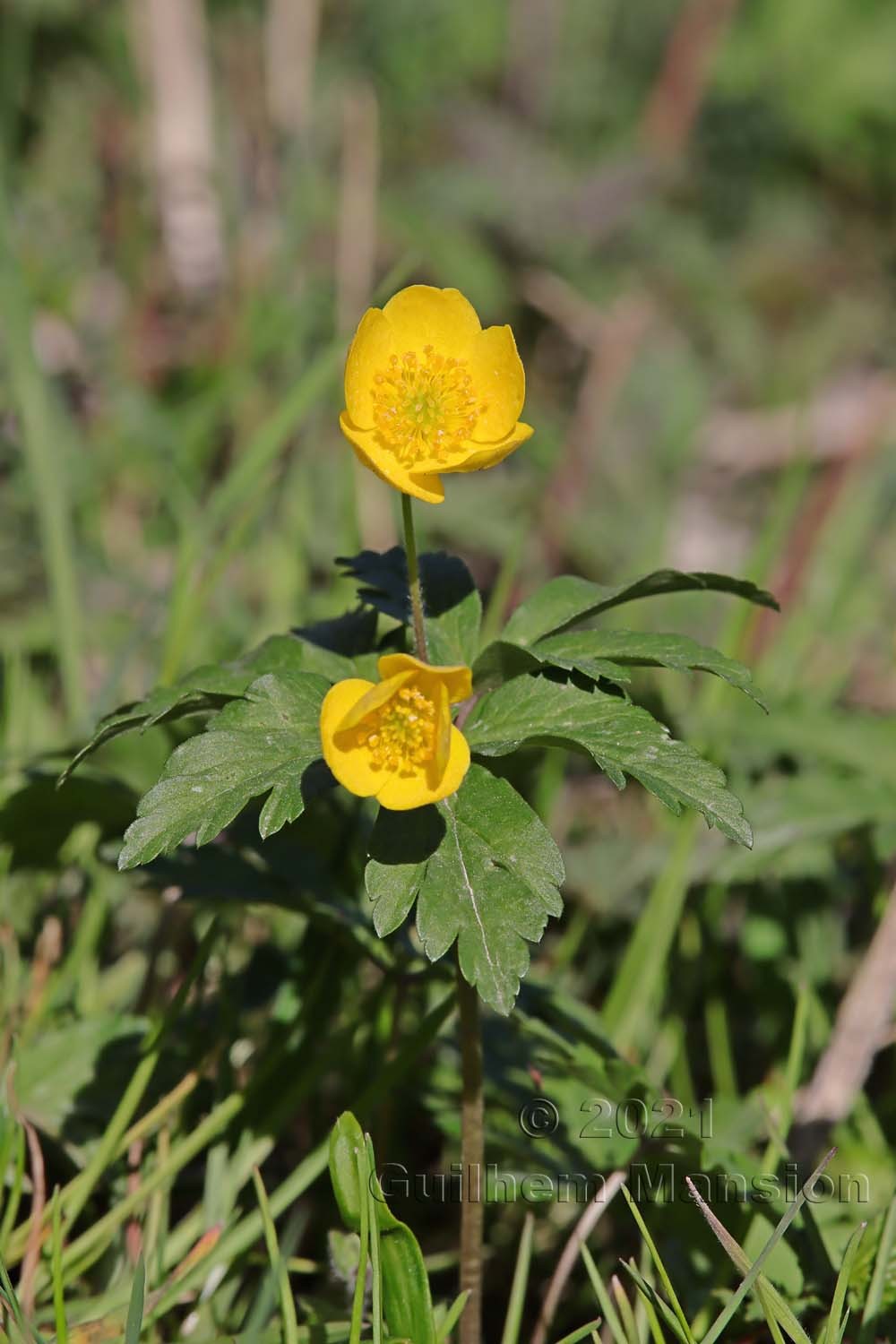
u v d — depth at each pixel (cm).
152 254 102
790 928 64
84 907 62
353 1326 52
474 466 53
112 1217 55
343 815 59
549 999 58
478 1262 55
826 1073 58
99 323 93
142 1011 60
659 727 53
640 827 67
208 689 53
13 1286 55
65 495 66
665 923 61
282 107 100
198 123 98
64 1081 58
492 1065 59
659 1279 57
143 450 85
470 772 53
